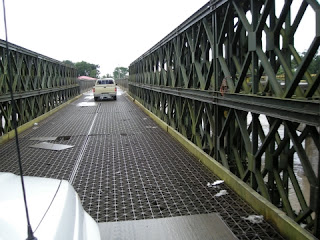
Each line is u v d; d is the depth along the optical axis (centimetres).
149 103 1493
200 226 368
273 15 395
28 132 1001
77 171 580
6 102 903
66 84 2191
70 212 206
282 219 346
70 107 1895
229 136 578
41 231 167
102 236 348
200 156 634
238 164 507
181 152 706
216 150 576
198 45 661
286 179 467
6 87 884
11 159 671
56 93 1770
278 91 366
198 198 448
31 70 1206
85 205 430
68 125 1147
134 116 1384
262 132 456
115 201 443
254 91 424
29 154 714
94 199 451
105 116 1405
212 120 602
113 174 560
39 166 616
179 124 858
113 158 666
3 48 850
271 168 446
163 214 402
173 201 441
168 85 985
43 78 1374
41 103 1369
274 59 440
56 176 553
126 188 492
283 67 368
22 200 196
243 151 580
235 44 492
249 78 645
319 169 310
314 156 781
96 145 796
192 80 734
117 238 344
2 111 862
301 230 318
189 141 733
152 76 1322
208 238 342
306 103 309
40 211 188
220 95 538
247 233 350
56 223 179
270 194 477
